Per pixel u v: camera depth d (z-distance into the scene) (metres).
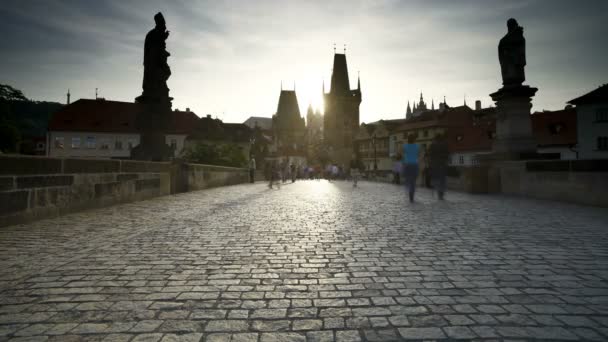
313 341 2.19
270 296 2.92
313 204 10.07
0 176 5.93
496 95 13.23
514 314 2.54
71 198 7.82
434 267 3.69
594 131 43.53
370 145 86.50
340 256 4.16
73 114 69.38
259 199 11.84
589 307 2.65
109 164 9.34
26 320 2.47
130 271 3.58
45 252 4.33
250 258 4.09
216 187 20.16
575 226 6.03
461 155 62.12
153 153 13.93
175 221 6.80
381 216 7.42
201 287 3.13
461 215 7.45
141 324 2.42
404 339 2.21
